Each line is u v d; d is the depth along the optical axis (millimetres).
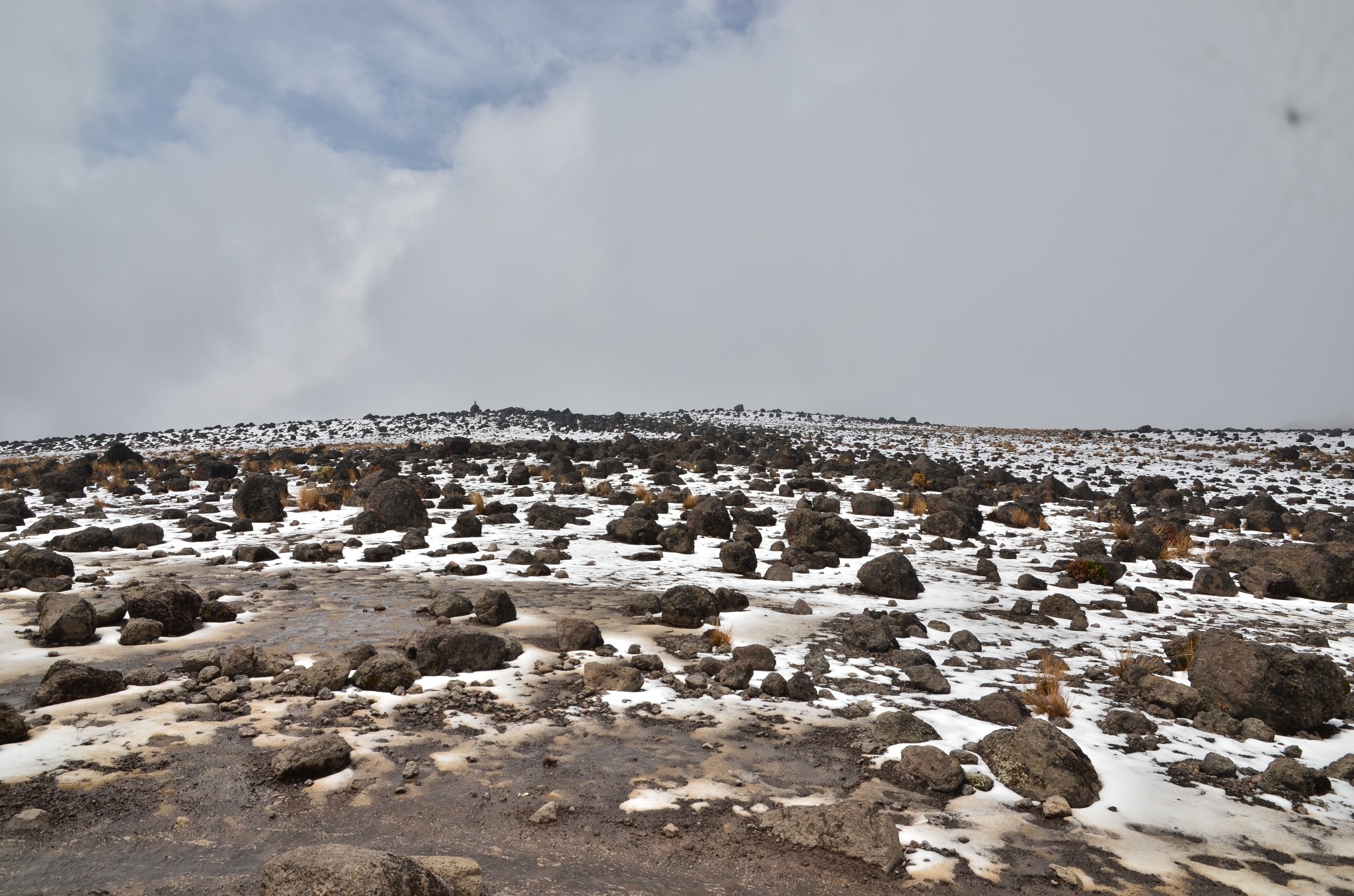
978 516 21219
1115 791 5684
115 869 4070
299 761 5262
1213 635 8047
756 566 14352
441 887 3615
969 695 7727
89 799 4844
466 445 37844
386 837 4566
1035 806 5402
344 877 3357
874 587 12766
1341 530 20812
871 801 5340
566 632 8797
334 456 38375
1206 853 4828
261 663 7523
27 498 23609
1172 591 14070
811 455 41688
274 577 12398
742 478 30719
